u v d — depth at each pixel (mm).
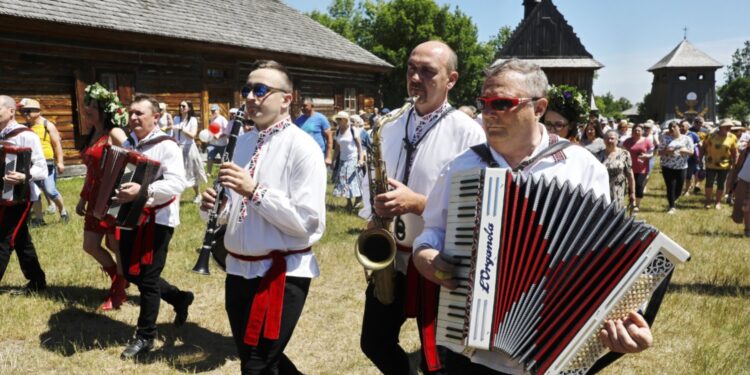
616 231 1827
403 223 3006
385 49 49969
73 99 13664
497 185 1961
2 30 11961
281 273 2963
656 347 4637
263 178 3018
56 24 12391
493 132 2156
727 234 9195
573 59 42625
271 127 3078
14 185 5152
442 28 52250
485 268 1935
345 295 5855
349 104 24844
